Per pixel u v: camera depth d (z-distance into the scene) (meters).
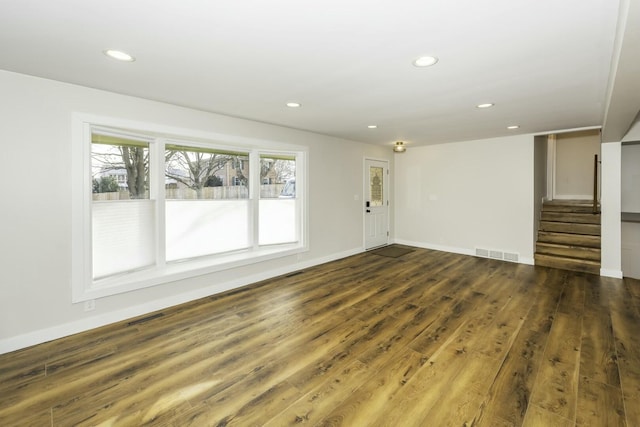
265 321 3.01
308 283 4.19
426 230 6.49
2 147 2.41
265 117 3.88
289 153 4.71
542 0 1.48
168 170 3.58
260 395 1.94
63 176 2.68
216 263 3.81
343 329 2.84
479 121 4.08
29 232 2.54
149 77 2.52
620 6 1.51
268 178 4.60
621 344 2.52
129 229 3.24
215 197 4.03
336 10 1.57
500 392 1.95
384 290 3.90
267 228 4.61
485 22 1.68
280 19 1.66
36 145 2.54
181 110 3.39
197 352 2.45
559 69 2.32
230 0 1.48
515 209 5.30
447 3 1.51
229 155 4.15
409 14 1.61
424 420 1.73
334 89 2.79
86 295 2.81
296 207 4.91
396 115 3.75
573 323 2.92
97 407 1.84
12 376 2.14
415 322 2.97
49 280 2.64
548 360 2.30
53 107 2.61
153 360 2.34
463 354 2.40
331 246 5.42
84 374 2.16
